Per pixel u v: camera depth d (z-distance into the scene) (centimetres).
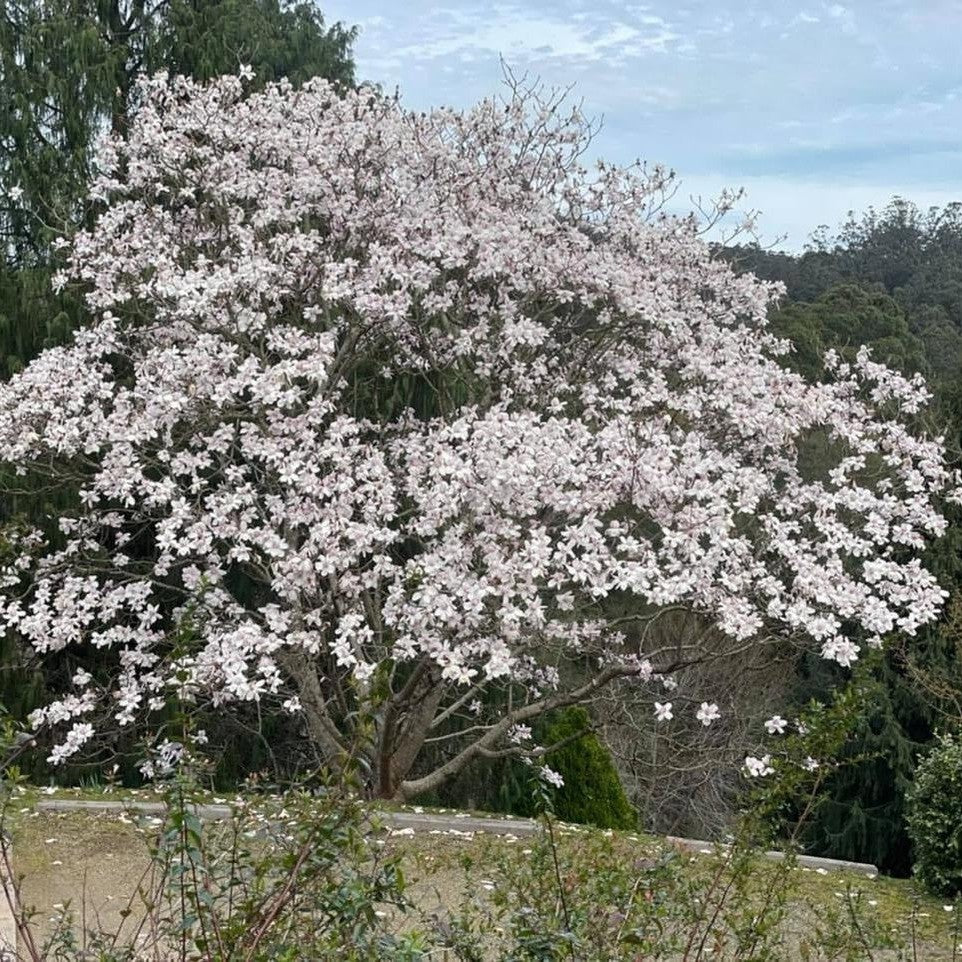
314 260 780
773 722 610
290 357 727
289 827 271
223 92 877
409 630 659
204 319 749
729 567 667
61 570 776
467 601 602
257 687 625
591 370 874
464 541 650
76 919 462
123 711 775
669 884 309
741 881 310
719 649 812
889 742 1360
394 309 721
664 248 926
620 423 684
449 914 296
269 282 752
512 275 796
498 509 652
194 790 258
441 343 854
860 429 775
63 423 698
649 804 1254
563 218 909
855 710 301
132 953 265
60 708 718
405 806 751
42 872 543
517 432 639
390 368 923
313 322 802
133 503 680
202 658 649
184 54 1120
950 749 727
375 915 238
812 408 763
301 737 1037
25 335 1026
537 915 274
